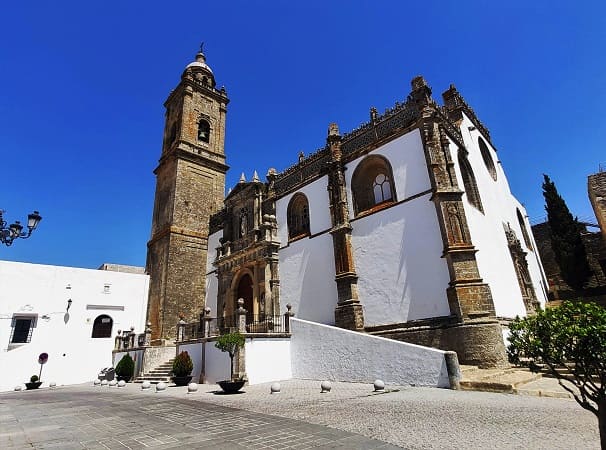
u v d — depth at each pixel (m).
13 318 27.88
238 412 9.97
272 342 17.70
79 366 29.36
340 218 21.30
